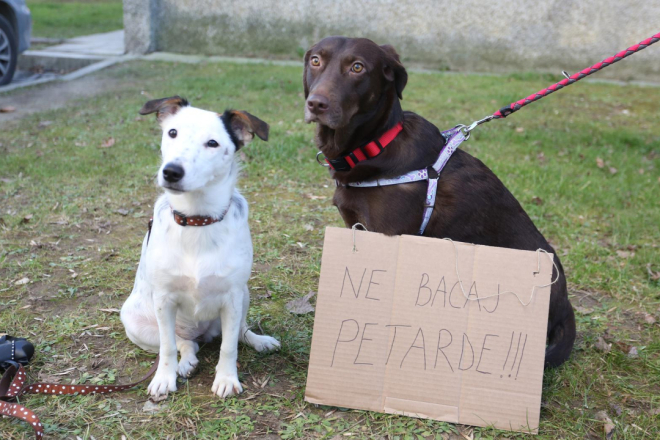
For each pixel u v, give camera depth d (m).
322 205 5.15
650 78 11.47
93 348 3.01
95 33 14.92
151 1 11.75
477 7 11.57
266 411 2.59
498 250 2.59
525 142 7.25
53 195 4.99
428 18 11.77
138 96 8.40
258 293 3.69
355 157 2.82
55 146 6.23
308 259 4.16
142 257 2.83
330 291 2.62
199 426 2.48
